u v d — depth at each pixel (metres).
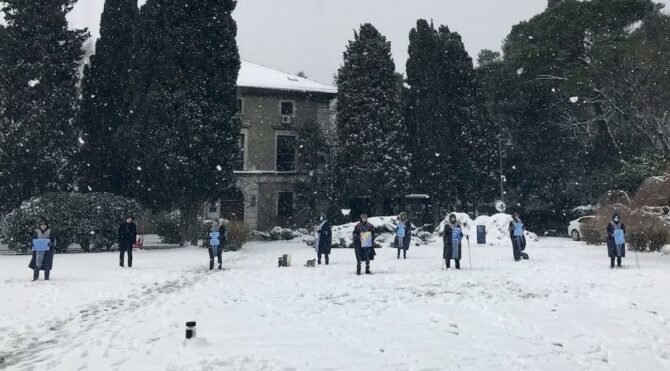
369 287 12.10
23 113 27.95
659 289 11.38
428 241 29.12
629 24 36.47
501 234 29.06
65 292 11.95
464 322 8.25
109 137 30.66
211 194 27.66
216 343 6.94
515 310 9.20
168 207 29.97
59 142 28.25
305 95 41.03
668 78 31.23
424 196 36.94
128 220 17.58
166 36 26.33
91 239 24.03
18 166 26.94
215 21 27.56
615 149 38.16
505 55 45.75
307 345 6.79
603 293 10.88
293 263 18.72
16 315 9.39
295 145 39.25
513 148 43.72
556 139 43.03
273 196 39.41
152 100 25.97
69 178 29.12
